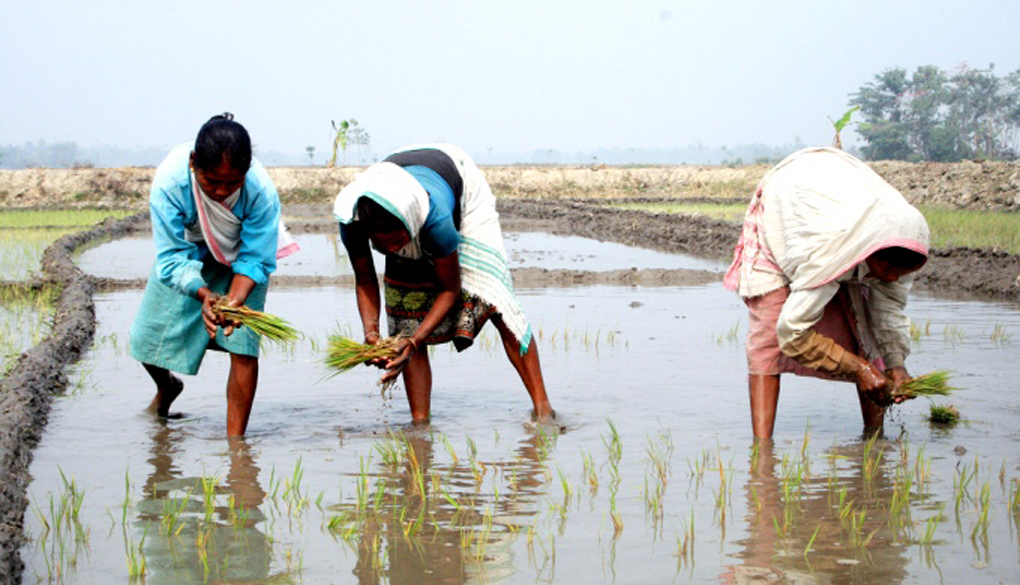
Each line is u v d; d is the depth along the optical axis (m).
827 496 4.40
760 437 5.32
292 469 4.93
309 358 7.96
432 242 5.02
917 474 4.70
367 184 4.73
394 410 6.23
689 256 17.86
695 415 5.93
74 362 7.86
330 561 3.69
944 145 90.19
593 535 3.94
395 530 4.02
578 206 31.33
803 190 4.83
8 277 13.97
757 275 5.16
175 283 5.09
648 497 4.41
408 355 5.20
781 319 4.86
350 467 4.95
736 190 41.50
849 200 4.68
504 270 5.68
